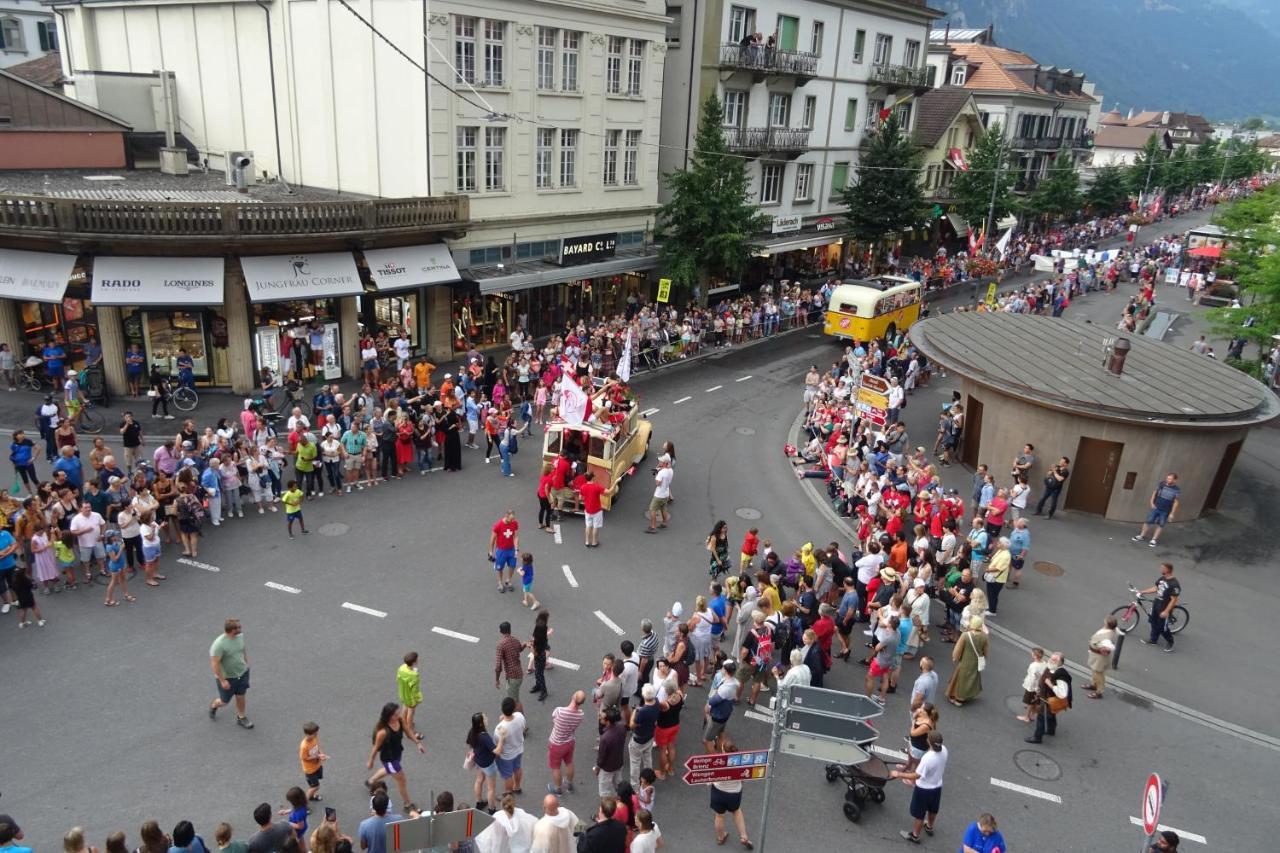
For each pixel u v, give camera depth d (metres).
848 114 48.78
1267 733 14.17
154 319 25.20
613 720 11.16
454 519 19.77
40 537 15.27
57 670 13.47
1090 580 18.81
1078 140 83.94
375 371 27.75
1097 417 20.77
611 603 16.58
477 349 32.28
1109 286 53.81
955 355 24.03
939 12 52.25
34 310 25.69
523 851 9.38
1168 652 16.38
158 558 16.80
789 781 12.45
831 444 23.70
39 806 10.80
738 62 38.56
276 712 12.86
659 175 40.78
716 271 40.38
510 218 31.03
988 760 13.05
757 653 13.61
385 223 26.77
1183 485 21.53
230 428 19.44
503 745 10.98
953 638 16.22
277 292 25.16
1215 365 24.44
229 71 33.31
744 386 31.64
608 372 31.22
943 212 58.25
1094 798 12.39
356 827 10.82
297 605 15.77
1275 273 30.23
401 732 11.05
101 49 38.31
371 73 28.66
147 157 34.97
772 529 20.42
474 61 28.61
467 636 15.14
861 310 35.50
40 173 30.77
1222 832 11.88
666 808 11.66
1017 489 20.39
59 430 18.52
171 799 11.07
